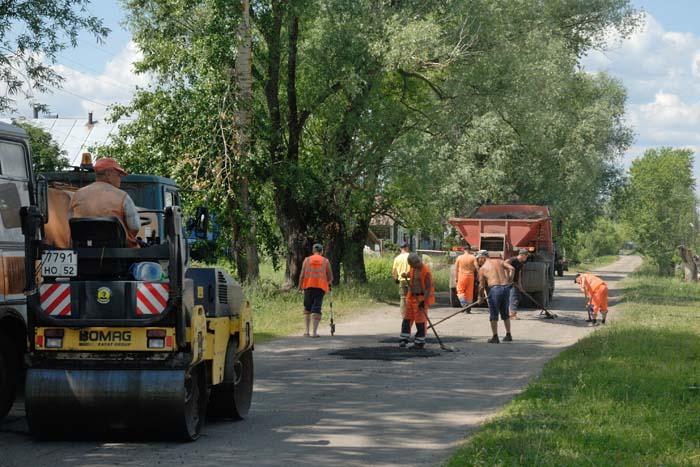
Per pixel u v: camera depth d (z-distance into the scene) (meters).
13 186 11.13
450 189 37.94
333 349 18.92
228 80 27.73
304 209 33.47
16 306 10.85
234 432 10.19
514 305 26.12
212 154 27.80
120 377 9.28
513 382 14.17
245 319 11.38
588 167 50.97
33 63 23.69
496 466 7.80
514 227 30.47
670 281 49.59
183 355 9.35
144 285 9.36
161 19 28.84
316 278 21.53
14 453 8.95
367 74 30.95
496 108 33.47
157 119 27.89
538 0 36.50
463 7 30.62
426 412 11.46
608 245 152.88
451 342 20.41
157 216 15.08
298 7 29.33
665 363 15.05
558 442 8.82
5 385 10.62
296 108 32.28
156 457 8.78
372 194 33.06
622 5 44.56
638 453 8.46
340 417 11.15
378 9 30.41
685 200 68.50
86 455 8.87
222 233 28.58
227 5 27.56
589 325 24.69
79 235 9.69
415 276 19.06
